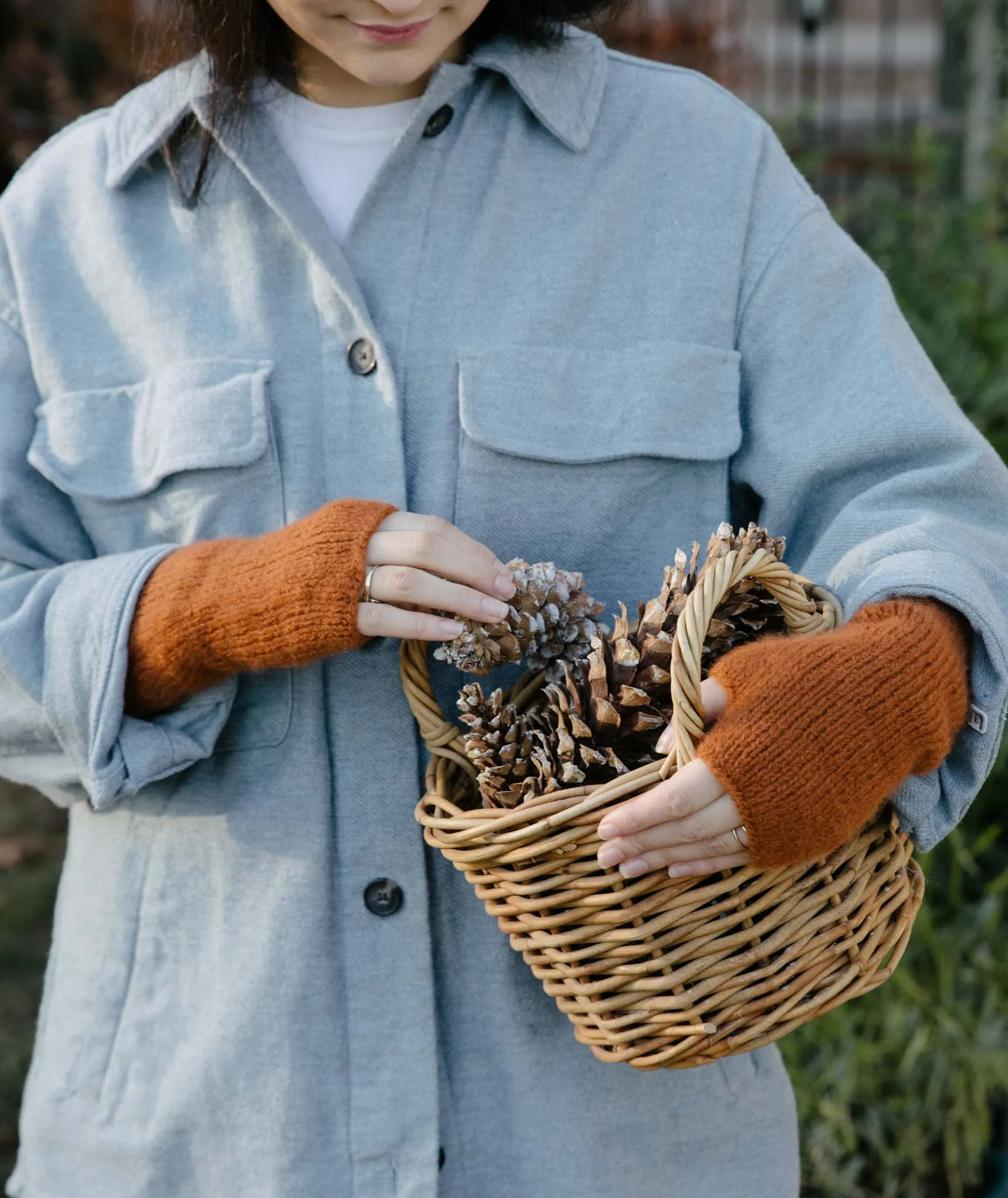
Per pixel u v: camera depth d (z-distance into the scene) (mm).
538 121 1436
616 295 1411
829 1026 2516
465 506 1384
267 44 1416
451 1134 1404
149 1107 1413
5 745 1418
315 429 1399
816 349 1422
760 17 6152
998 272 3207
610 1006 1161
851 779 1125
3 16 3635
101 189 1467
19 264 1480
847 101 6352
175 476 1412
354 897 1383
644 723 1198
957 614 1245
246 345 1405
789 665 1153
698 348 1401
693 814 1100
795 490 1409
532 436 1370
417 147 1406
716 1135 1426
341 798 1386
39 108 3721
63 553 1493
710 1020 1152
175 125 1431
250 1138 1364
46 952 3246
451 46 1439
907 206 3838
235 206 1419
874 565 1292
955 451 1354
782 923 1158
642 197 1431
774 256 1430
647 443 1380
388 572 1225
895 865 1252
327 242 1389
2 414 1467
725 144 1456
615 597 1420
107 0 3832
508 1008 1394
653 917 1152
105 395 1456
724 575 1142
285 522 1396
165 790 1436
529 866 1164
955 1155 2420
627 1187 1394
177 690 1340
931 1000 2541
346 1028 1378
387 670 1378
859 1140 2525
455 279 1398
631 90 1474
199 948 1415
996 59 4605
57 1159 1467
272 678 1393
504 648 1238
